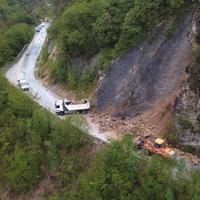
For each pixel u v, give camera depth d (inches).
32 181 2197.3
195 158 1932.8
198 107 1958.7
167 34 2277.3
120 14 2583.7
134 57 2389.3
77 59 2876.5
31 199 2182.6
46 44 3991.1
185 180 1759.4
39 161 2210.9
